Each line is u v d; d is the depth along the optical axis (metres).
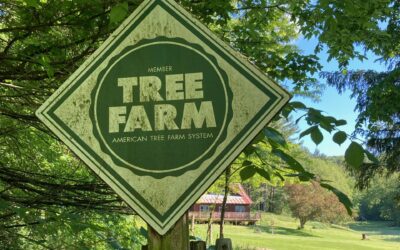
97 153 1.74
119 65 1.77
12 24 3.75
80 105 1.77
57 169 5.79
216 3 4.28
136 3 3.09
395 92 11.70
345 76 13.72
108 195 4.64
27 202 3.98
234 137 1.68
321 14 4.78
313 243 40.50
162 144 1.71
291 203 66.50
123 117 1.74
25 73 3.88
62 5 3.52
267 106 1.67
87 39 3.79
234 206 60.12
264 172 2.47
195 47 1.74
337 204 65.12
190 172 1.68
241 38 5.75
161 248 1.78
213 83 1.71
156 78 1.74
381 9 4.81
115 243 3.23
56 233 3.44
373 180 15.00
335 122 2.09
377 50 5.86
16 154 5.46
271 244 34.47
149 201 1.69
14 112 4.34
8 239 4.37
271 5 5.49
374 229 85.12
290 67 5.89
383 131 13.97
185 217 1.84
